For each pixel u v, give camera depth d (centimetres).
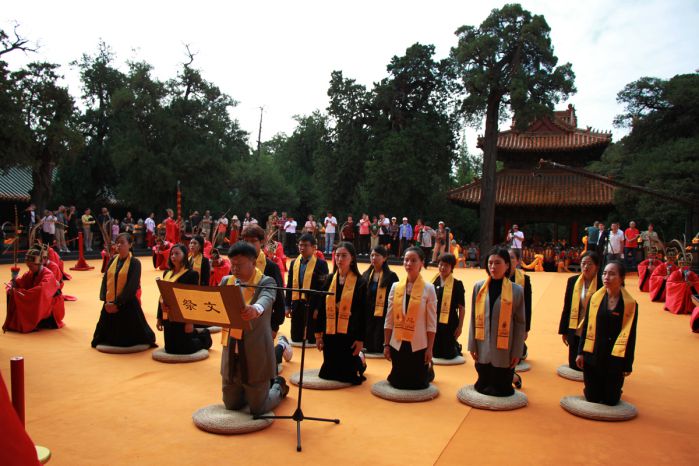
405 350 566
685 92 3050
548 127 2922
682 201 1412
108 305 716
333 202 3859
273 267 601
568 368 686
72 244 2352
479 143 2767
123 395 545
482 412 521
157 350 709
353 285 597
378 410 518
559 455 424
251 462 394
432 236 2312
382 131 3619
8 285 846
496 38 2448
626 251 2188
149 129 3384
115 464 385
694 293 1204
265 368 466
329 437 446
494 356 548
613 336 529
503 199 2745
